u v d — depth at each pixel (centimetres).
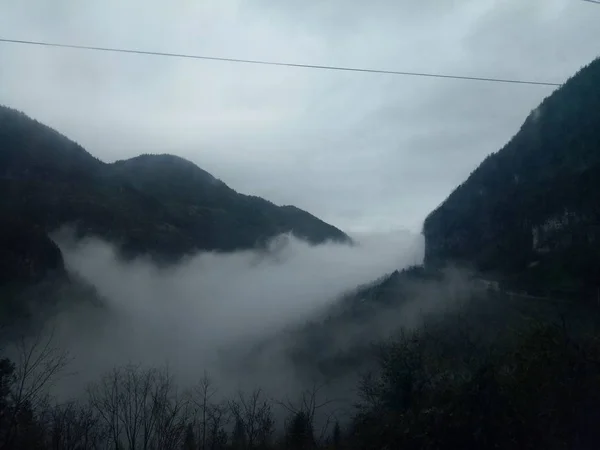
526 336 1189
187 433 2152
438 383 1273
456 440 973
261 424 2417
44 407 1948
